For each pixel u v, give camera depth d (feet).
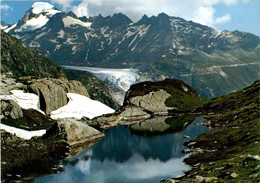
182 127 375.45
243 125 248.73
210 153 210.59
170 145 276.41
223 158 180.65
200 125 373.61
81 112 508.12
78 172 204.54
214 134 269.03
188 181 143.84
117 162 229.86
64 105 520.83
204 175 145.07
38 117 412.57
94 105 567.59
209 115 452.76
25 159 224.33
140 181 181.68
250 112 300.40
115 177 193.16
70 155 254.88
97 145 294.66
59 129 308.60
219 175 135.85
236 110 366.22
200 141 261.03
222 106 476.54
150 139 315.99
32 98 454.81
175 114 521.65
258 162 131.44
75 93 604.90
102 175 197.77
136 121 476.95
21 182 179.83
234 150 189.06
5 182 176.24
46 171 204.95
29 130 349.20
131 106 532.73
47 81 515.50
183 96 615.98
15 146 250.37
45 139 293.23
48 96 483.51
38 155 239.71
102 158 243.19
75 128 311.06
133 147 279.90
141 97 556.51
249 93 454.81
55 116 463.83
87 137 316.60
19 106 382.83
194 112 516.73
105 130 396.16
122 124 449.89
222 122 335.88
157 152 253.85
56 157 244.83
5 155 222.07
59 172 204.64
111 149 274.98
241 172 127.54
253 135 201.57
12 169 199.82
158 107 549.13
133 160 233.35
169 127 388.78
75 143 294.66
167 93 597.11
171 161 219.00
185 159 217.56
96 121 453.17
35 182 181.78
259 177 114.93
